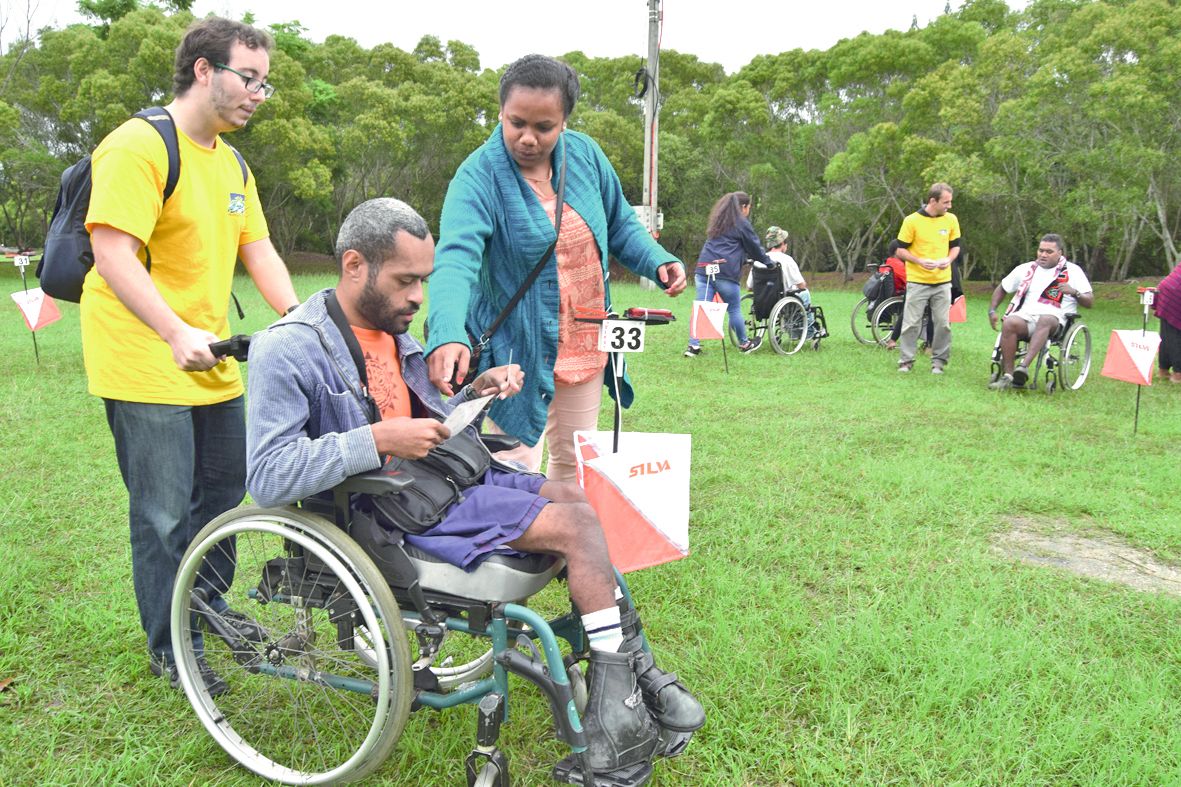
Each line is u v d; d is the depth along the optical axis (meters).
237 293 16.16
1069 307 7.88
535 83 2.75
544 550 2.18
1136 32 18.45
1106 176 19.50
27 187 27.09
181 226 2.57
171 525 2.68
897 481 5.02
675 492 2.81
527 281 3.00
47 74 26.31
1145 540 4.26
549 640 2.03
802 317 10.31
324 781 2.27
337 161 30.17
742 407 7.14
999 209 26.55
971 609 3.39
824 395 7.62
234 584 3.28
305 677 2.41
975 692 2.82
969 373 8.93
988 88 23.09
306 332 2.17
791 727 2.64
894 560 3.89
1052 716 2.67
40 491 4.57
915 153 24.64
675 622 3.24
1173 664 3.06
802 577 3.71
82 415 6.21
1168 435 6.33
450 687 2.73
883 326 10.90
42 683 2.80
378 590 2.06
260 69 2.59
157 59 23.66
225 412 2.85
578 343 3.22
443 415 2.42
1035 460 5.56
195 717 2.63
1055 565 3.98
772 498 4.73
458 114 30.58
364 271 2.16
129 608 3.26
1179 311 8.42
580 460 2.76
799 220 31.11
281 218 32.06
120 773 2.34
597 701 2.08
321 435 2.20
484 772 2.09
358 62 34.66
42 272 2.59
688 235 34.66
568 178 3.07
